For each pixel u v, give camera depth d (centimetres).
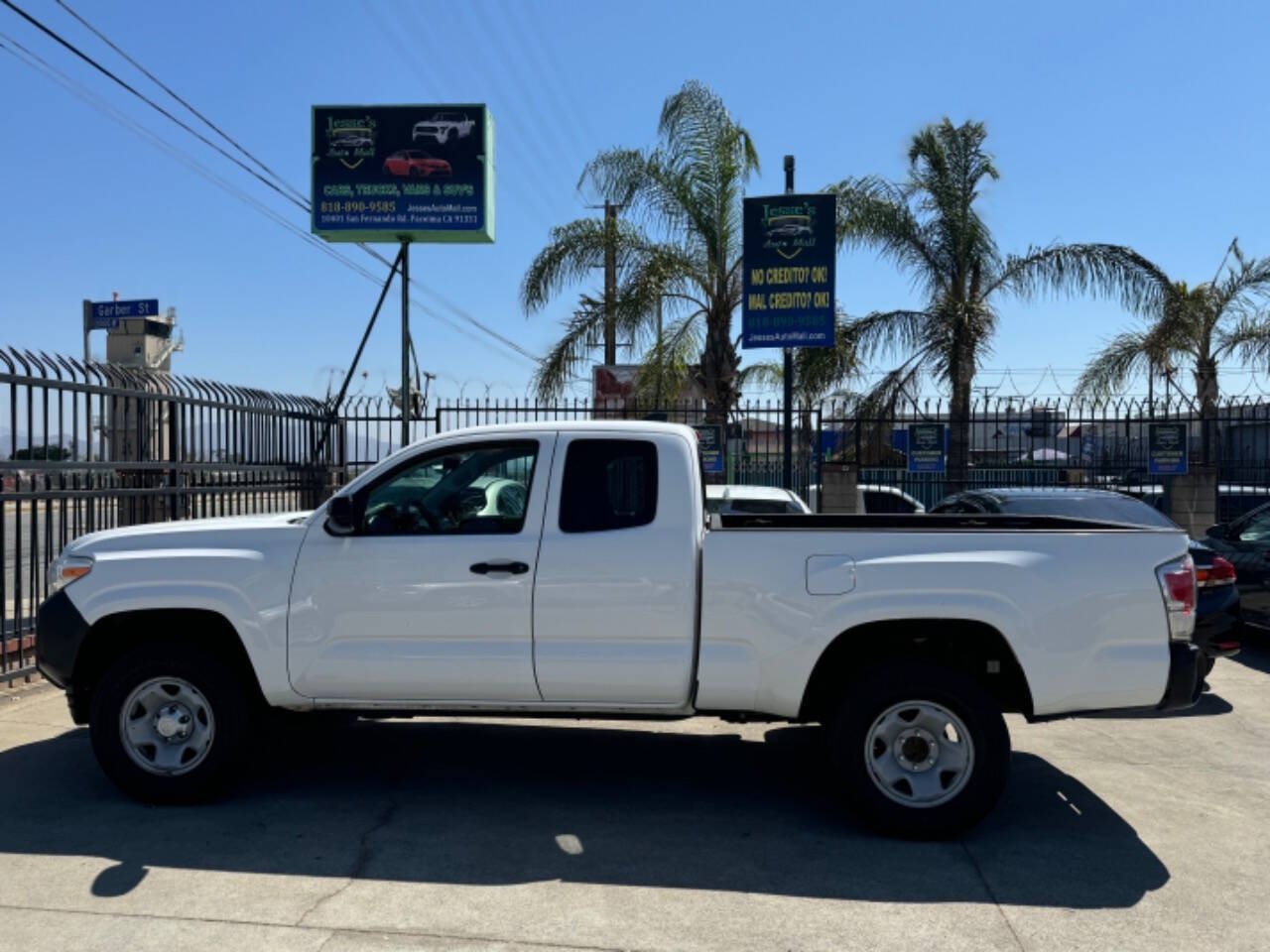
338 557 534
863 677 509
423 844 496
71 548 563
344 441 1338
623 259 1669
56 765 614
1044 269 1688
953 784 500
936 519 612
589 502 532
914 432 1517
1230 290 1936
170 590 536
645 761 643
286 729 700
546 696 527
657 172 1655
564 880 456
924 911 427
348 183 1485
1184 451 1559
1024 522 603
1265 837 518
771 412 1520
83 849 484
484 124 1483
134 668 539
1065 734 719
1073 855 491
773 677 510
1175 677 500
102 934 399
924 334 1691
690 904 432
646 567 517
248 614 533
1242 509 1600
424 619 527
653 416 1488
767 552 512
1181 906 435
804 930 409
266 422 1120
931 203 1692
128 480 889
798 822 533
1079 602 500
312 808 546
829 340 1306
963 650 535
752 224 1321
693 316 1677
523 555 524
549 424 552
